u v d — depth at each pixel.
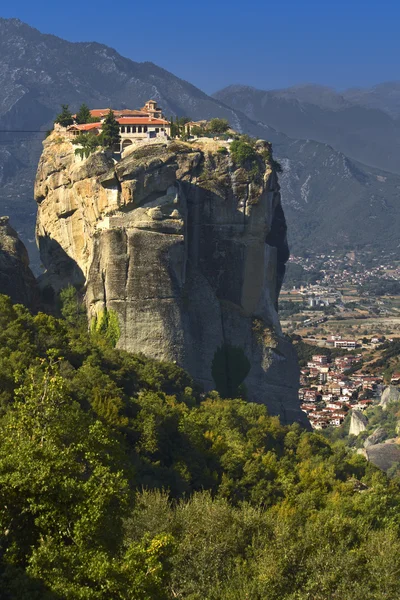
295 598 73.81
